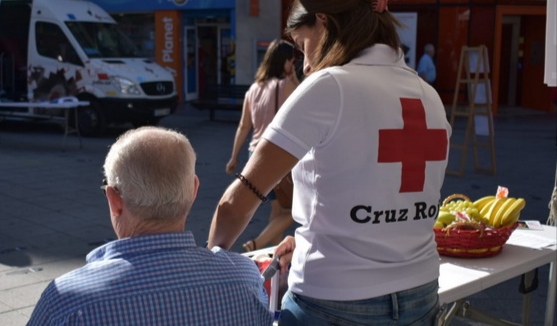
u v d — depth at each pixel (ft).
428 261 6.46
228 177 30.66
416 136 6.29
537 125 51.60
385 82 6.29
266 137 6.03
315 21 6.50
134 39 64.95
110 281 5.47
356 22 6.37
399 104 6.25
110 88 42.16
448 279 8.80
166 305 5.51
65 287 5.43
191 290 5.62
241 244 20.38
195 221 22.77
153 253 5.64
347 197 6.04
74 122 43.98
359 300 6.01
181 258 5.68
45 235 20.80
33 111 44.50
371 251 6.09
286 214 17.12
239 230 6.17
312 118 5.94
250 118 18.21
